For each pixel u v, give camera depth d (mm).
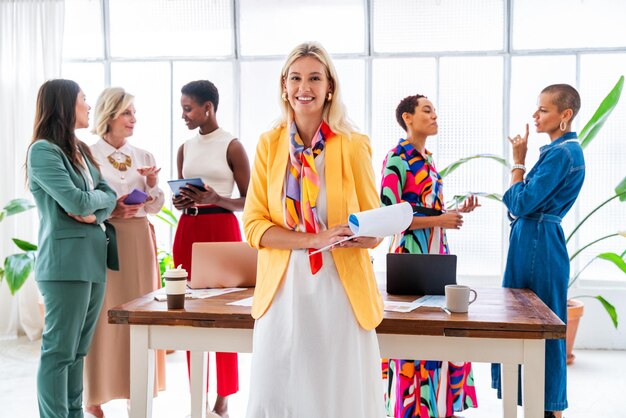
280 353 1981
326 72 2020
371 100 4926
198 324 2369
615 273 4852
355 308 1971
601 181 4793
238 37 5000
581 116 4789
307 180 1988
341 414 1945
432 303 2525
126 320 2410
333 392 1950
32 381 4109
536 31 4785
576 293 4863
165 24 5062
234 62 5016
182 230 3346
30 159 2873
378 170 4941
